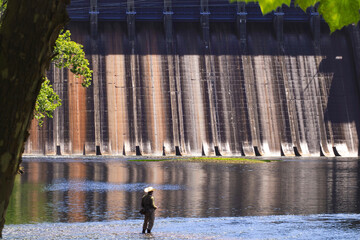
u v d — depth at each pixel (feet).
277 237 178.09
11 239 171.83
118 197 320.09
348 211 259.80
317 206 281.74
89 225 206.49
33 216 232.32
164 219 228.43
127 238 174.50
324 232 189.16
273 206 281.54
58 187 382.42
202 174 549.95
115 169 625.41
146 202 186.60
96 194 336.29
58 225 205.98
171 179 477.77
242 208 272.31
